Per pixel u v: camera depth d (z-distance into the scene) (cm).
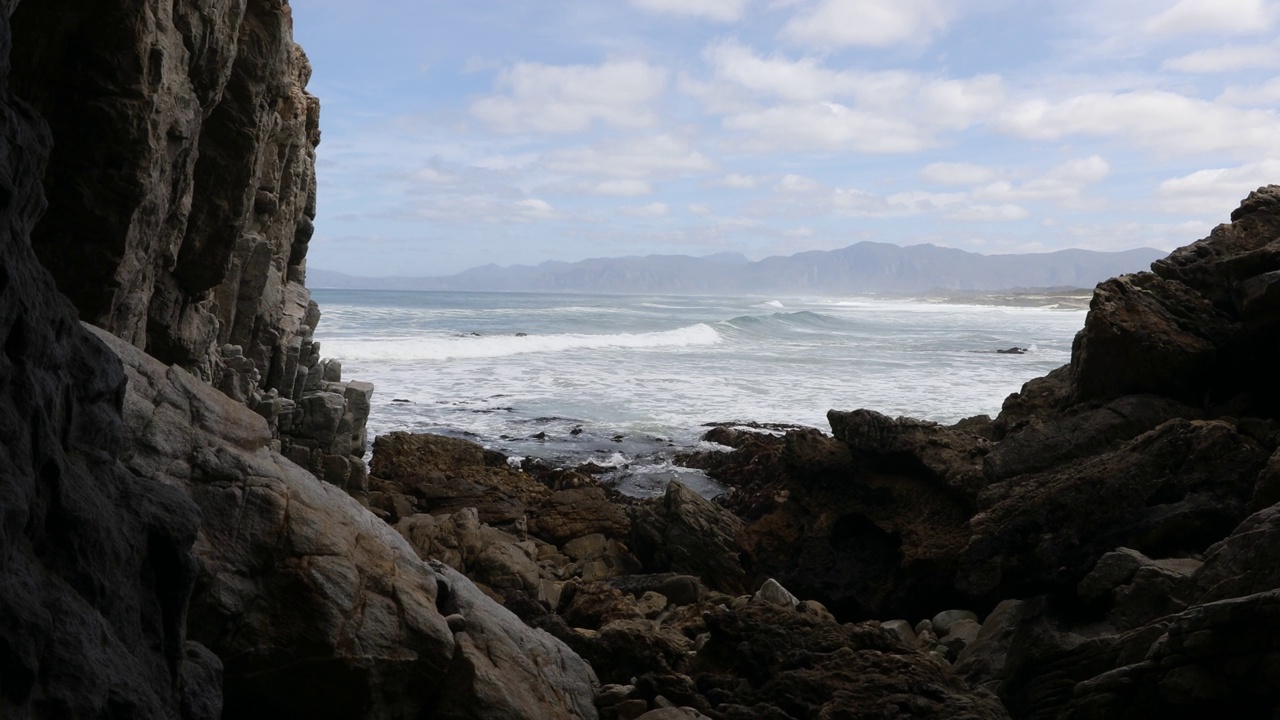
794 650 730
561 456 2003
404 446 1658
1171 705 580
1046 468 951
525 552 1222
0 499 252
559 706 617
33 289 290
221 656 499
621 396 2856
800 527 1190
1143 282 1068
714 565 1230
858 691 667
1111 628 711
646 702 664
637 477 1836
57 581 284
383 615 548
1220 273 1060
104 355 345
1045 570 799
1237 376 996
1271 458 769
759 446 1928
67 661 264
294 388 1360
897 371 3725
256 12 970
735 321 6544
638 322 6919
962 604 1009
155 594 347
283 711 520
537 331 5744
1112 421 969
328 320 6053
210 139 965
